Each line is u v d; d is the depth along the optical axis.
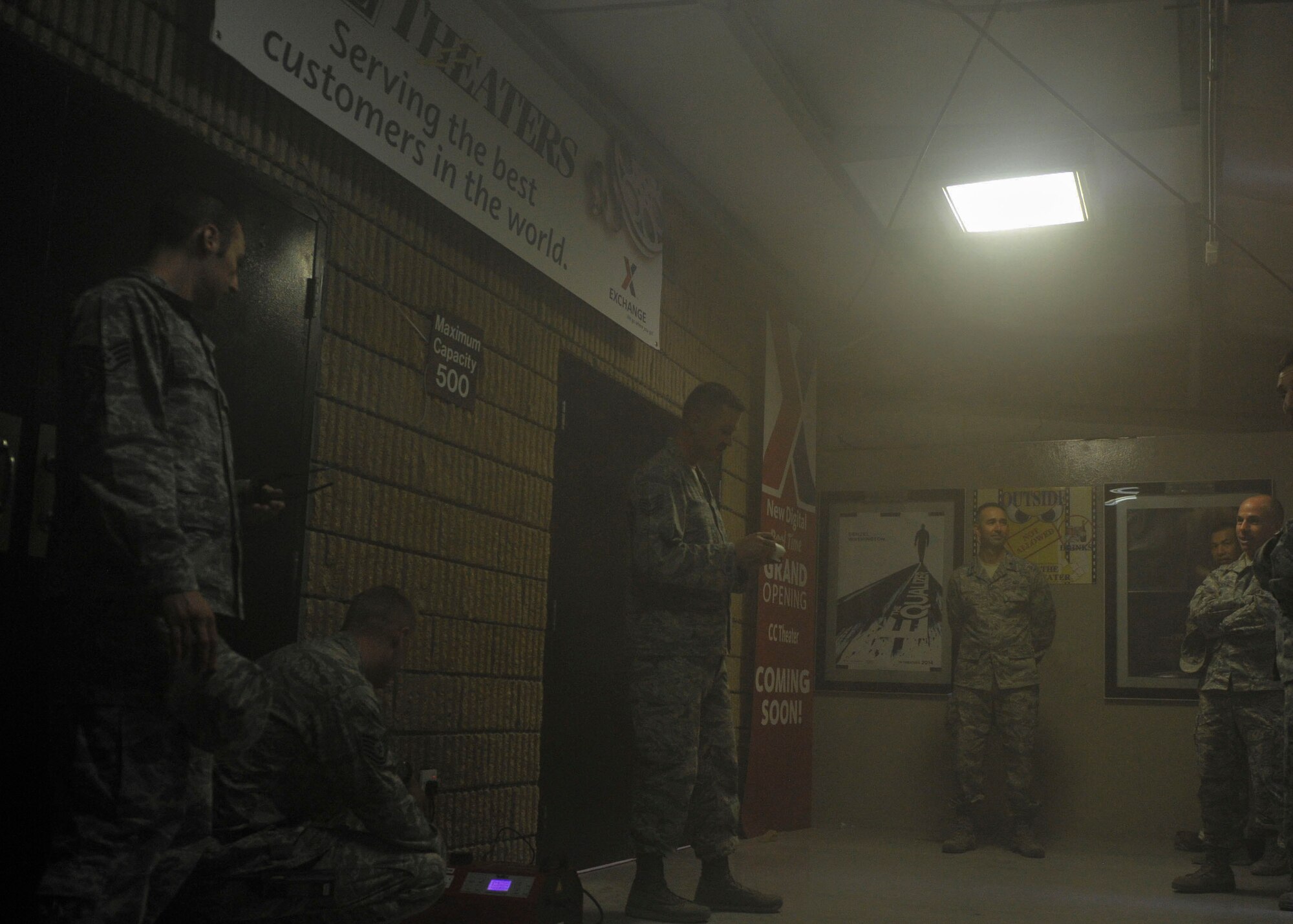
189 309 1.94
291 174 3.11
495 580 3.94
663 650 3.36
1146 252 5.96
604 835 4.64
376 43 3.33
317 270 3.14
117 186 2.54
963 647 6.11
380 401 3.41
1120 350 7.05
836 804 7.05
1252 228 5.43
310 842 2.21
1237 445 6.64
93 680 1.75
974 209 5.59
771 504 6.28
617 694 4.79
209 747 1.78
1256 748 4.37
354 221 3.34
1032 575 6.13
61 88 2.42
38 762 2.28
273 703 2.21
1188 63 4.23
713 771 3.54
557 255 4.30
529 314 4.22
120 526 1.67
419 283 3.61
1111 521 6.81
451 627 3.69
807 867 4.82
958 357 7.33
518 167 4.05
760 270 6.39
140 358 1.76
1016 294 6.68
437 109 3.60
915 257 6.28
